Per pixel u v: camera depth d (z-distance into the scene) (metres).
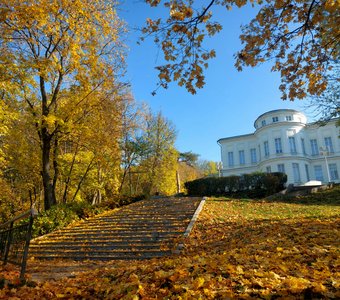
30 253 10.38
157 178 32.53
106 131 17.55
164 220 12.52
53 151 17.67
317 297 3.08
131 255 9.05
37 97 16.38
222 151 45.56
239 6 4.92
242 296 3.26
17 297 4.68
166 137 32.78
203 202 15.38
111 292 4.45
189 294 3.55
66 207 14.99
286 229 8.62
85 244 10.70
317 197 18.11
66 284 5.57
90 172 23.94
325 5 4.91
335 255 4.95
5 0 11.76
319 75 6.50
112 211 16.56
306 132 40.50
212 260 5.39
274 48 5.94
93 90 15.36
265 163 39.03
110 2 15.20
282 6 5.33
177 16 4.81
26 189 25.55
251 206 15.21
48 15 13.05
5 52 12.64
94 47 15.00
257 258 5.16
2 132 13.19
